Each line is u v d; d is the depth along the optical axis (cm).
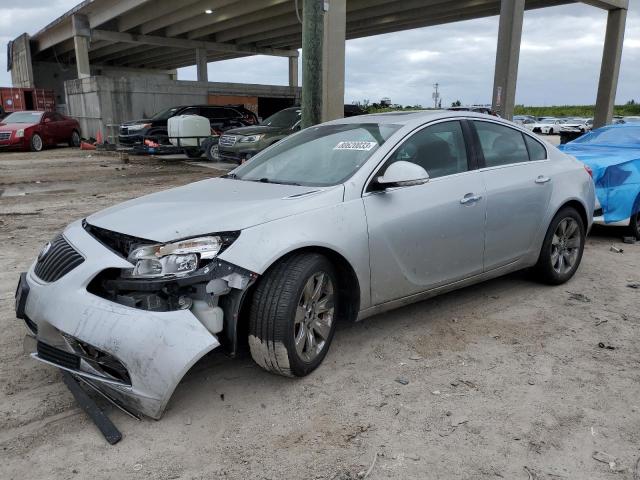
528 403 320
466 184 420
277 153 454
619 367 365
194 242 300
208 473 261
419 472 261
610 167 671
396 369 360
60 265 322
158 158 1867
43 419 302
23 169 1514
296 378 345
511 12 1786
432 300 484
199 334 290
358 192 363
